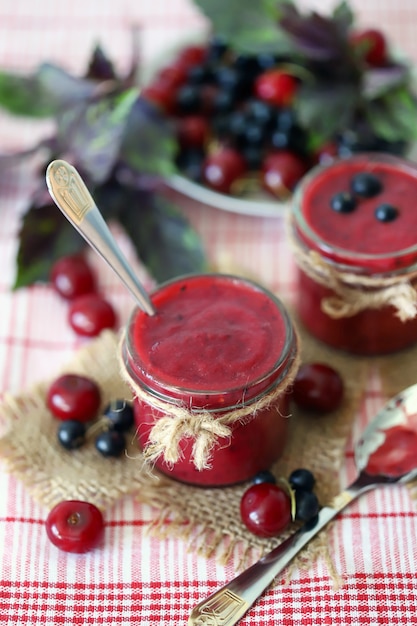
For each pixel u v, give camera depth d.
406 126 0.67
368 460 0.56
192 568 0.53
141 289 0.53
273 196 0.69
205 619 0.50
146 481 0.56
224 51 0.73
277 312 0.54
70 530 0.53
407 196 0.59
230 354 0.53
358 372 0.60
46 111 0.66
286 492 0.54
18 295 0.65
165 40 0.79
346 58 0.67
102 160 0.63
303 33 0.67
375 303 0.57
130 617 0.52
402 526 0.54
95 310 0.62
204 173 0.68
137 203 0.65
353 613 0.51
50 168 0.49
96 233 0.51
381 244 0.57
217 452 0.53
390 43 0.74
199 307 0.55
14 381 0.61
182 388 0.51
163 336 0.54
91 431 0.58
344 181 0.60
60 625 0.51
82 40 0.79
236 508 0.55
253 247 0.67
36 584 0.52
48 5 0.82
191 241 0.64
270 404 0.53
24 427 0.58
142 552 0.54
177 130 0.69
